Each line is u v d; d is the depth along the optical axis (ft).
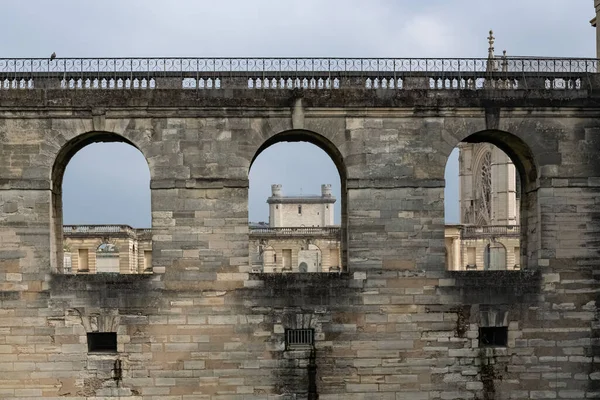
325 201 549.13
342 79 131.95
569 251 131.54
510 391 130.00
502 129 131.64
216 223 128.98
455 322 129.59
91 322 127.24
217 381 127.54
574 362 130.72
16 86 130.11
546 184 131.75
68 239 297.33
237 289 128.16
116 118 128.77
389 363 128.88
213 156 129.29
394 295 129.18
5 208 127.65
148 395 127.34
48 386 126.93
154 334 127.44
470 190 350.84
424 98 130.31
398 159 130.52
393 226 130.00
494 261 318.24
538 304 130.72
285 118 129.80
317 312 128.57
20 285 127.13
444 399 129.18
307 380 128.16
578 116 132.46
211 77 130.62
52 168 129.18
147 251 318.04
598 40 153.89
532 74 133.80
